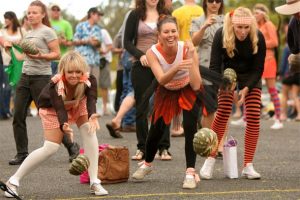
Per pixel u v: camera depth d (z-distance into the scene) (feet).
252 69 60.13
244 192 54.19
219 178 60.75
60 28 115.03
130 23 69.92
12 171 64.90
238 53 59.47
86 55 115.24
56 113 52.37
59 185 57.88
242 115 112.68
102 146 59.16
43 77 68.18
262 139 89.25
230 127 102.01
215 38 60.34
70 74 52.01
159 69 55.72
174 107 57.21
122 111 86.63
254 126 60.29
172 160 70.74
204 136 50.47
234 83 57.57
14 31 106.01
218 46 60.23
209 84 65.46
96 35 116.06
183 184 56.24
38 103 53.52
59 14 115.55
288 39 62.90
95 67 116.57
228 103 60.44
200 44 71.56
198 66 56.54
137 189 55.83
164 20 56.03
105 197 52.80
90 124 52.16
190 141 56.44
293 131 99.25
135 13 70.03
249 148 60.44
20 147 68.85
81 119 54.08
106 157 57.93
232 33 58.95
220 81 57.52
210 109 57.26
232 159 60.44
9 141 86.28
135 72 69.15
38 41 68.18
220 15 71.92
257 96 60.34
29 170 53.52
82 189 56.08
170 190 55.31
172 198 52.13
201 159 71.61
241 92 58.95
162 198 52.19
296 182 58.59
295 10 60.44
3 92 117.50
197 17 73.72
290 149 79.92
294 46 62.44
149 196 52.95
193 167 56.70
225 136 70.18
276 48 101.30
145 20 70.03
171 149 78.38
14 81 79.46
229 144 60.54
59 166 67.41
